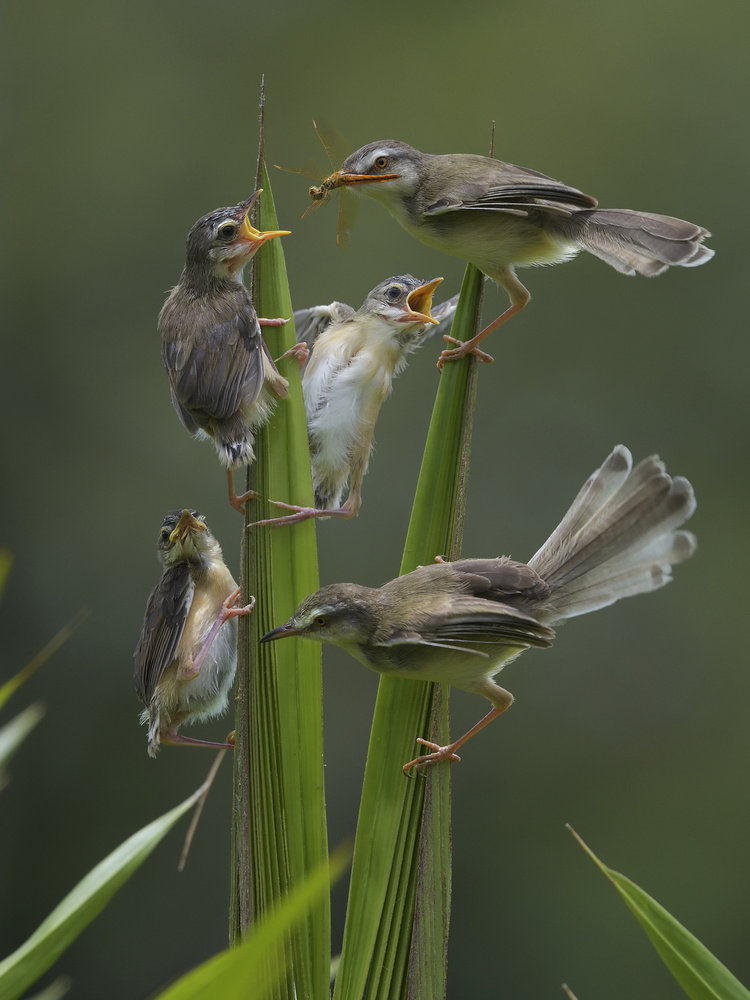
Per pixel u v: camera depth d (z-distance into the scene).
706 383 15.34
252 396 4.20
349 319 6.45
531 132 16.59
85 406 15.52
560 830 14.45
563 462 15.11
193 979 2.50
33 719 4.50
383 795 3.90
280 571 4.08
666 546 4.22
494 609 3.88
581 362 15.45
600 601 4.21
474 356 4.14
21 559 14.88
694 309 15.55
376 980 3.76
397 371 6.55
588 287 15.59
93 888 3.84
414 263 15.27
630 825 14.34
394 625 3.89
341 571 14.39
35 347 15.70
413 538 4.22
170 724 5.90
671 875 14.17
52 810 14.25
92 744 14.34
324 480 6.33
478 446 15.18
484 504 14.97
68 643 14.56
